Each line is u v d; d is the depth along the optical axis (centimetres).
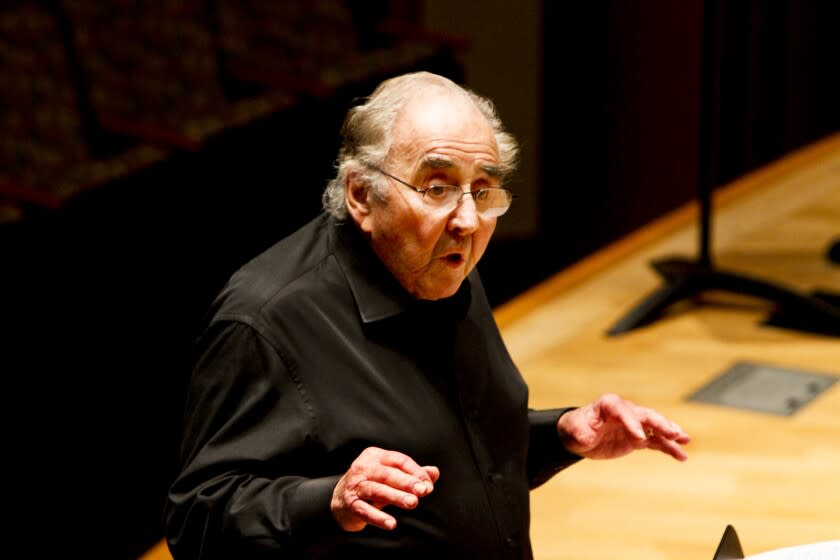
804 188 1659
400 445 488
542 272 1902
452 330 512
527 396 543
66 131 1719
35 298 1455
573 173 2072
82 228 1530
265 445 473
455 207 466
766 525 908
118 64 1811
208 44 1908
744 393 1108
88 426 1259
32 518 1092
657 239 1495
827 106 2120
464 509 500
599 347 1212
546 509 938
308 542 446
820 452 1009
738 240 1489
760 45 1975
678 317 1273
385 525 421
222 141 1739
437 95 474
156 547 922
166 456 1198
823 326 1227
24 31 1723
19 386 1343
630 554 878
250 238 1738
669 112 2005
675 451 546
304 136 1833
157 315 1534
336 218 504
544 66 2025
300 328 485
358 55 2025
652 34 1969
